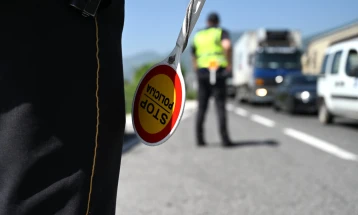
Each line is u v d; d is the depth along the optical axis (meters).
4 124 1.20
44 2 1.24
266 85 20.92
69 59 1.24
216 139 8.88
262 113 17.12
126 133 9.00
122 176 5.46
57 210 1.22
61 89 1.23
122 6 1.40
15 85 1.20
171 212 4.03
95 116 1.26
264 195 4.62
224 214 3.99
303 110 15.65
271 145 8.03
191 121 13.21
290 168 5.98
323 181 5.25
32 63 1.21
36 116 1.20
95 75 1.27
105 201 1.31
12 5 1.22
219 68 7.52
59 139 1.22
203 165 6.18
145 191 4.75
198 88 7.74
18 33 1.22
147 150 7.43
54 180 1.21
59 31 1.24
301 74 17.33
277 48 21.23
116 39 1.36
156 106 1.47
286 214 4.00
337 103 11.15
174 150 7.46
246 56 23.30
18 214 1.18
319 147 7.82
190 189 4.85
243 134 9.74
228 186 4.99
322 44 24.05
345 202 4.39
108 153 1.30
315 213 4.03
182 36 1.43
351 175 5.58
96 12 1.29
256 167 6.04
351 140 8.84
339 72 11.02
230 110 19.20
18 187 1.18
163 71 1.47
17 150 1.19
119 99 1.33
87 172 1.25
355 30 19.64
